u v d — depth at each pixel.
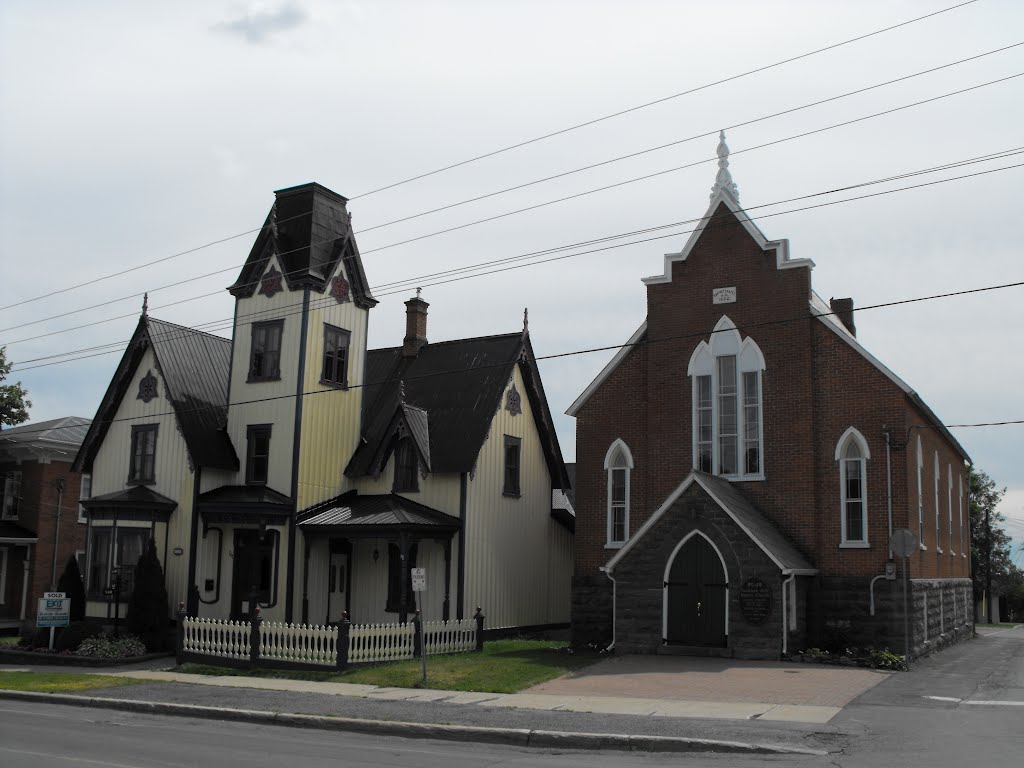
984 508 68.19
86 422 45.09
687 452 28.36
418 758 13.52
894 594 24.97
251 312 33.03
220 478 31.97
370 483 32.84
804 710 16.97
